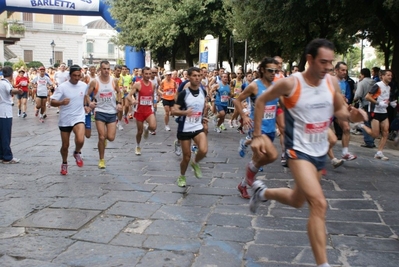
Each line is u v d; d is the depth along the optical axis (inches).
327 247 155.6
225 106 477.4
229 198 217.5
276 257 147.2
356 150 372.5
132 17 975.0
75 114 266.2
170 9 905.5
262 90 229.6
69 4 927.0
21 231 172.4
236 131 496.7
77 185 243.8
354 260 144.9
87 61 2591.0
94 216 189.8
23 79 615.8
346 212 195.2
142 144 390.9
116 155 338.6
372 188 238.4
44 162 312.2
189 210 197.8
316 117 127.3
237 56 1252.5
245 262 143.6
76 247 156.4
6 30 1539.1
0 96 302.4
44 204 207.6
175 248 155.2
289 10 526.9
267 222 181.5
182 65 1405.0
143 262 143.9
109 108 287.6
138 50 1029.8
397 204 207.9
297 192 132.2
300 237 164.7
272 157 195.0
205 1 899.4
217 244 158.6
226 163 308.0
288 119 129.9
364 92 404.8
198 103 226.2
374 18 598.5
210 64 716.7
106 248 155.5
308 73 126.5
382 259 145.9
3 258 146.8
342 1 500.7
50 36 2020.2
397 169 292.2
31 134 452.8
